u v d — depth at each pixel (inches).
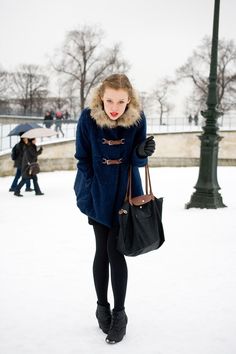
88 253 249.3
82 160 144.1
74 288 188.5
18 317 157.6
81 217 376.2
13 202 480.7
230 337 142.0
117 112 134.8
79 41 2506.2
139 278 202.2
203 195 419.5
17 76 2947.8
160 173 956.6
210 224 335.9
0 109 2319.1
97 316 147.2
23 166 543.5
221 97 2827.3
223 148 1476.4
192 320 155.2
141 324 152.0
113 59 2549.2
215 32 433.7
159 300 174.4
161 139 1347.2
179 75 3011.8
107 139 139.4
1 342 138.3
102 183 140.3
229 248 258.5
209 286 191.0
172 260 232.2
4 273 210.4
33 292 183.5
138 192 145.6
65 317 157.9
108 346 135.8
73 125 1250.0
